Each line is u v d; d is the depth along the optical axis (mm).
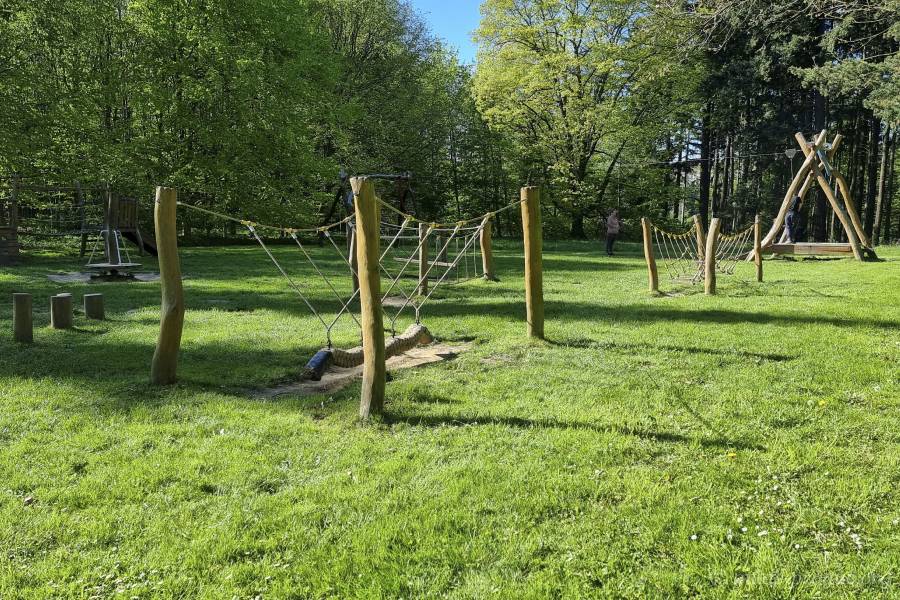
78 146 21641
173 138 23906
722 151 42000
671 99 32219
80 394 5066
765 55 29641
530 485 3443
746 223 39000
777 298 10445
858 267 15586
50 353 6410
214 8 23984
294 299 10359
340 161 30766
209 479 3543
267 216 26125
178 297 5332
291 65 25297
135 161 22703
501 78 30672
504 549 2838
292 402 4957
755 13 13258
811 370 5750
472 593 2527
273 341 7180
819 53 26938
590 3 29922
